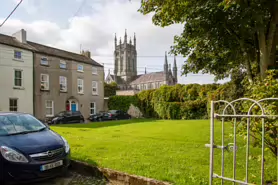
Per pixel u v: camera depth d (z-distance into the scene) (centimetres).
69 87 2503
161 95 2670
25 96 2050
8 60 1934
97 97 2909
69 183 464
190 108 2391
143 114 2902
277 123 334
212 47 857
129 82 8562
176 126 1332
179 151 641
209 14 659
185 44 953
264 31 700
